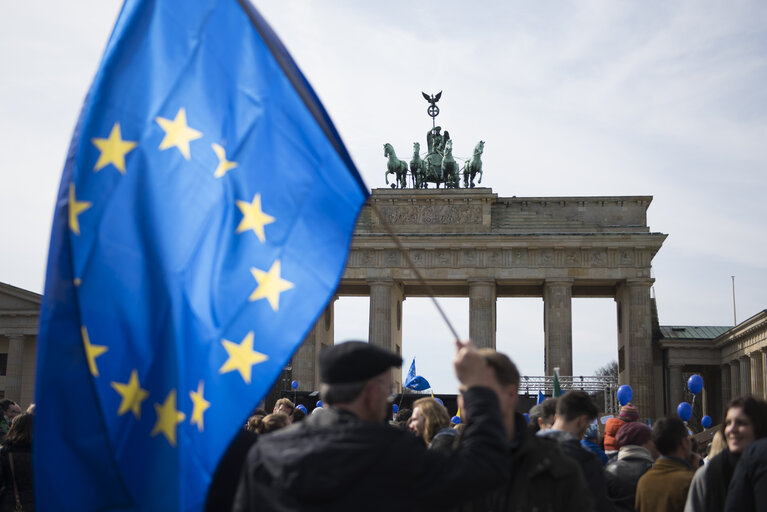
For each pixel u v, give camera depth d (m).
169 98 9.78
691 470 14.55
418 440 7.95
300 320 9.27
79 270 9.05
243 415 9.05
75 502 8.72
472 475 7.68
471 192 126.69
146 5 9.95
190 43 9.95
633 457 16.11
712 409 139.25
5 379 132.00
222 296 9.43
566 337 121.75
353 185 9.57
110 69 9.67
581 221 125.88
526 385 116.12
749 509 10.84
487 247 124.69
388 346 123.69
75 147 9.38
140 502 8.88
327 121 9.74
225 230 9.62
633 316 122.25
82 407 8.85
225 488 10.93
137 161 9.55
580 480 9.64
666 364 131.50
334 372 8.20
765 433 11.86
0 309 131.88
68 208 9.15
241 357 9.25
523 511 9.41
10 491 18.17
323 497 7.40
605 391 110.56
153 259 9.35
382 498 7.46
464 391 8.52
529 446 9.61
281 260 9.50
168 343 9.17
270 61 9.93
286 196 9.67
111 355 9.05
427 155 133.62
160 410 9.05
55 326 8.91
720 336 125.75
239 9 10.00
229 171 9.75
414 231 127.19
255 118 9.87
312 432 7.80
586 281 126.94
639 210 126.75
